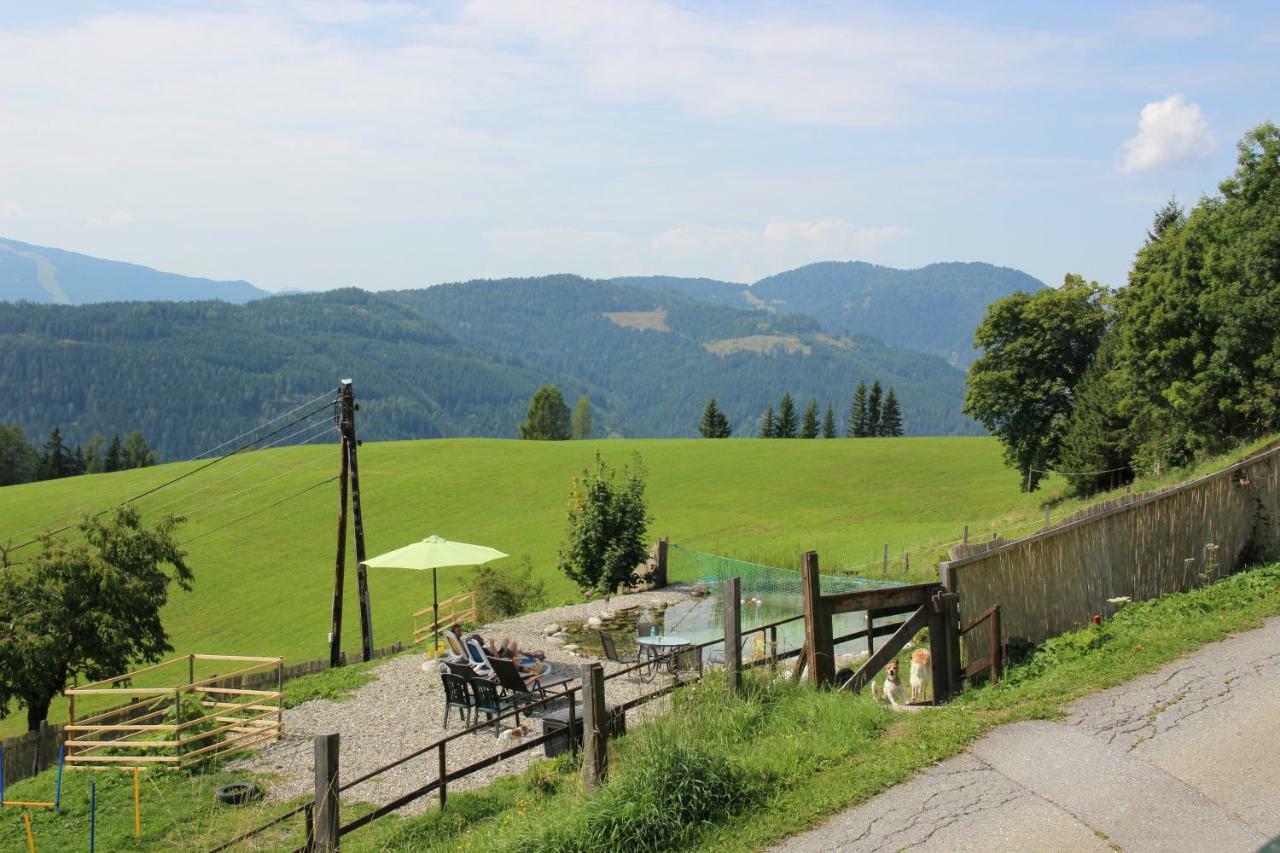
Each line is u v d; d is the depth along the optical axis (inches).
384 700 707.4
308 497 2913.4
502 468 3179.1
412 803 478.0
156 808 524.4
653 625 781.3
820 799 297.4
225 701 726.5
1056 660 416.2
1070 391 2225.6
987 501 2448.3
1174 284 1604.3
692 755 309.9
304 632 1920.5
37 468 5255.9
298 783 543.5
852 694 388.2
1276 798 270.1
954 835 267.3
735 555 1785.2
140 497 3038.9
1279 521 557.9
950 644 413.4
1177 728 323.0
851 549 1801.2
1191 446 1574.8
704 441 3745.1
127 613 1203.2
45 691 1131.3
